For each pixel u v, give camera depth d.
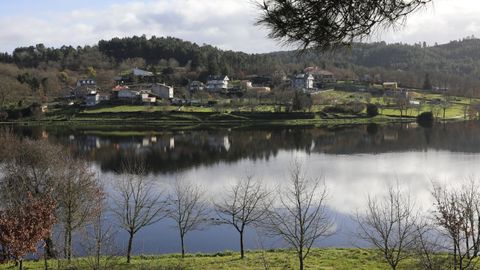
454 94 179.88
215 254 29.83
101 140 98.31
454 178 55.47
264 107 149.62
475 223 23.59
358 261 26.69
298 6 6.70
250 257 28.38
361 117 136.00
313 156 76.12
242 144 91.94
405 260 25.44
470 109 138.25
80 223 28.27
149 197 41.97
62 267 25.09
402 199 40.72
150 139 100.56
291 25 6.74
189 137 104.12
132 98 161.75
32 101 158.88
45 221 23.16
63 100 170.50
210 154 80.44
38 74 199.25
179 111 145.38
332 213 39.75
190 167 67.69
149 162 72.06
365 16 6.72
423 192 47.69
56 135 106.44
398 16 6.75
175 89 189.00
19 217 21.94
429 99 168.88
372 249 29.33
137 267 25.58
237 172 62.78
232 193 47.34
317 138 99.00
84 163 46.88
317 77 198.00
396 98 157.88
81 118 142.50
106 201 41.88
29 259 28.44
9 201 29.27
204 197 46.75
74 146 87.75
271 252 30.06
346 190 49.69
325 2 6.61
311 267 25.78
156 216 39.75
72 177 33.34
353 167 65.00
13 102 155.62
